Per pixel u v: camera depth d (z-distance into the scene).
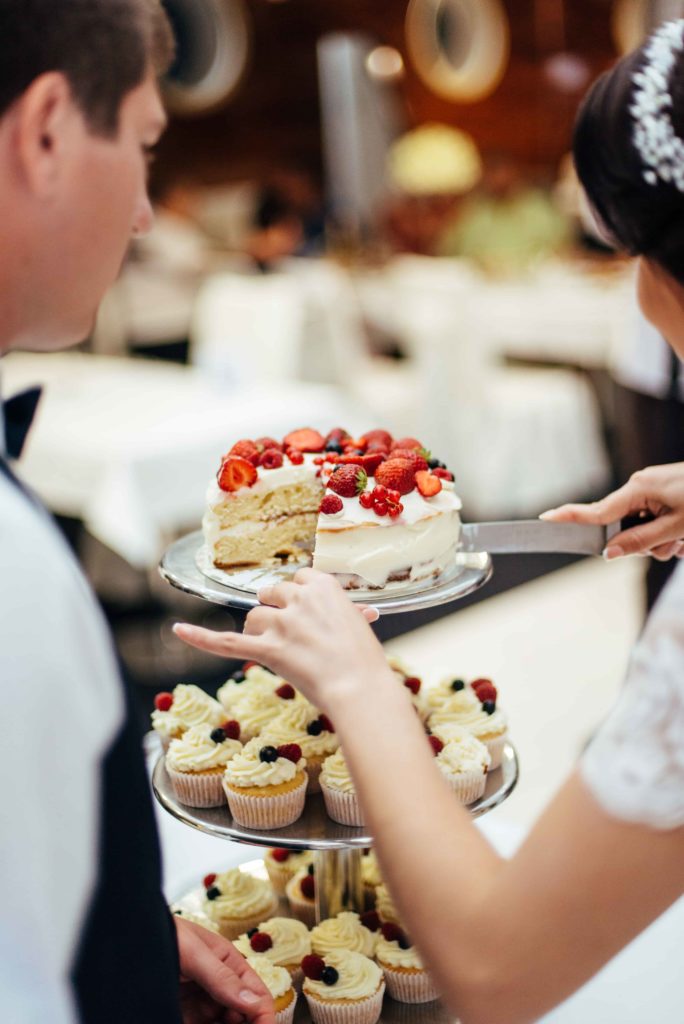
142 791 0.86
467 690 1.79
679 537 1.55
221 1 9.16
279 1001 1.45
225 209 9.21
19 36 0.79
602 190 0.99
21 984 0.77
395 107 9.72
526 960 0.84
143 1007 0.86
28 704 0.76
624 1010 1.53
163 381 4.52
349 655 0.98
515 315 6.09
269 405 4.09
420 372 5.79
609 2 9.54
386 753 0.92
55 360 5.05
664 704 0.81
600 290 6.04
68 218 0.87
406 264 7.23
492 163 9.16
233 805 1.51
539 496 5.93
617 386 3.79
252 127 9.52
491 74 9.84
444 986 0.87
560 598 4.92
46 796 0.77
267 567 1.62
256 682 1.86
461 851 0.88
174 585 1.51
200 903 1.72
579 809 0.83
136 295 6.89
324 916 1.64
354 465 1.60
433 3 9.61
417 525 1.51
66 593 0.79
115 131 0.88
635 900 0.82
